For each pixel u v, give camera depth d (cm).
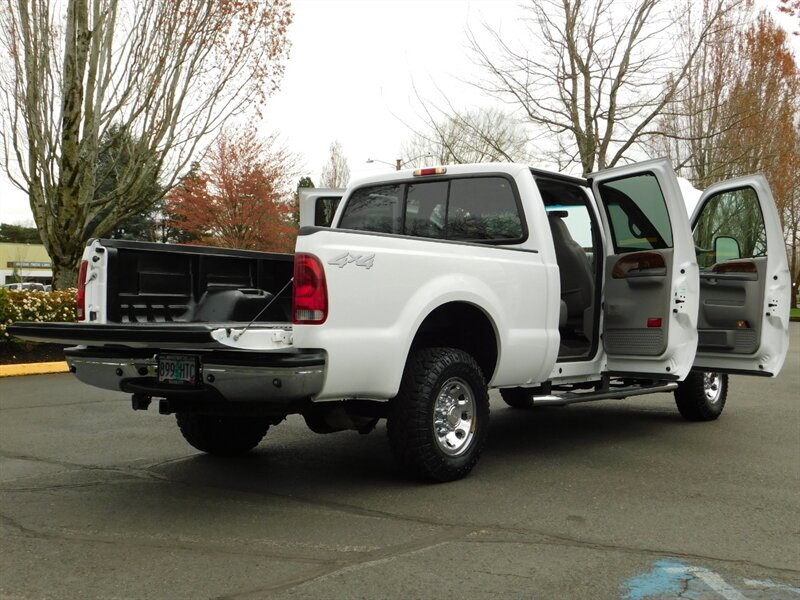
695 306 643
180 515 457
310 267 445
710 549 404
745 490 523
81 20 1461
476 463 552
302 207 796
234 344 441
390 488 519
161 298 532
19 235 7731
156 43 1582
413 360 516
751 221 726
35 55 1493
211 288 567
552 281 604
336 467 584
